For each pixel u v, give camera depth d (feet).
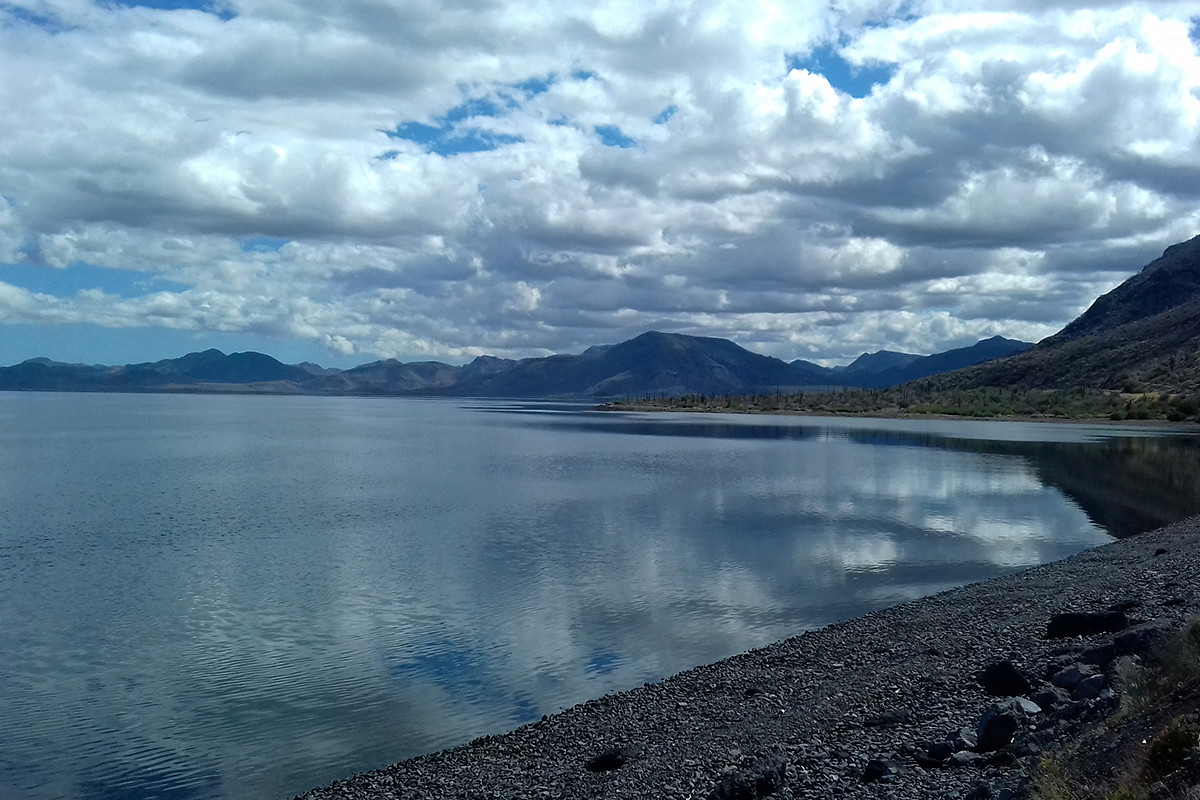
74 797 64.69
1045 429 578.25
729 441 495.82
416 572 142.92
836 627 96.99
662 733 65.92
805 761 50.44
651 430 640.58
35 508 227.61
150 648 101.86
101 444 490.08
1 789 65.98
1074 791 33.63
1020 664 64.90
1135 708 39.22
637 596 122.72
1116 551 128.26
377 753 71.05
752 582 130.93
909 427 647.97
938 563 143.74
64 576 143.02
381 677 90.12
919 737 52.08
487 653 97.45
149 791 65.46
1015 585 109.81
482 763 64.08
